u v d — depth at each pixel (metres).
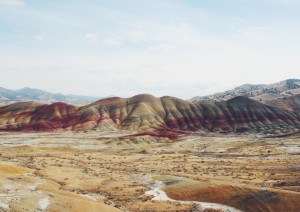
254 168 126.75
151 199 83.06
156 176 110.00
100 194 87.19
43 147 189.62
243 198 78.00
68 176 105.50
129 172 121.62
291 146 189.38
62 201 60.34
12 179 80.19
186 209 74.06
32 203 56.09
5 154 155.75
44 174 103.44
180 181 97.31
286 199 73.06
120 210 66.06
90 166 134.12
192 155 178.62
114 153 187.88
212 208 74.81
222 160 152.88
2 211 49.50
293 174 108.69
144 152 191.62
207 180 99.25
